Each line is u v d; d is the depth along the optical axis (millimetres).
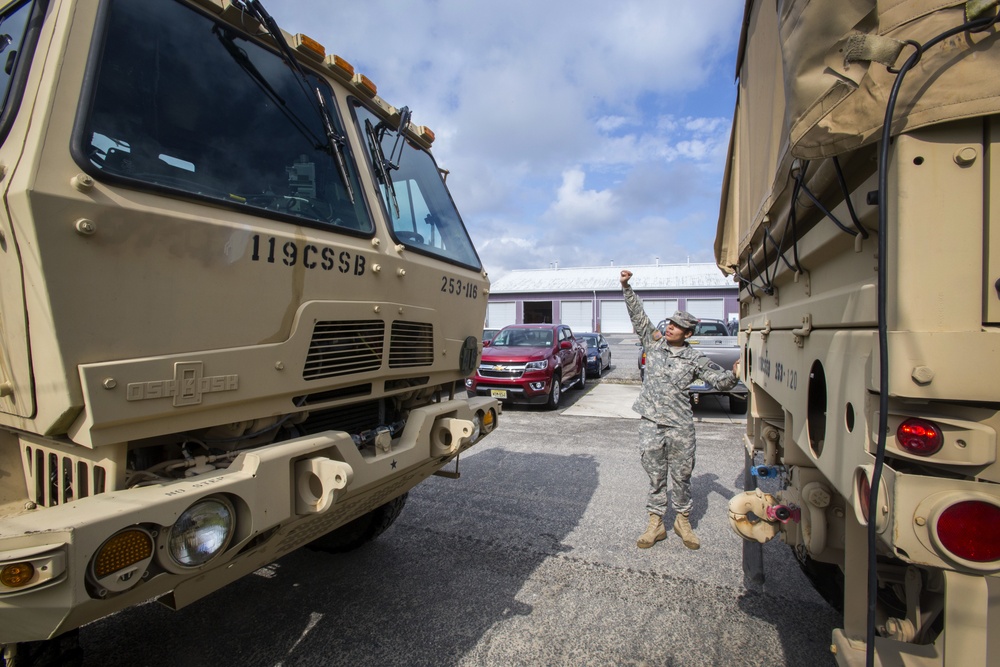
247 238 1803
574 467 5754
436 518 4285
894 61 1094
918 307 1087
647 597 3082
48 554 1158
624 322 33000
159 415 1546
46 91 1445
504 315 35688
